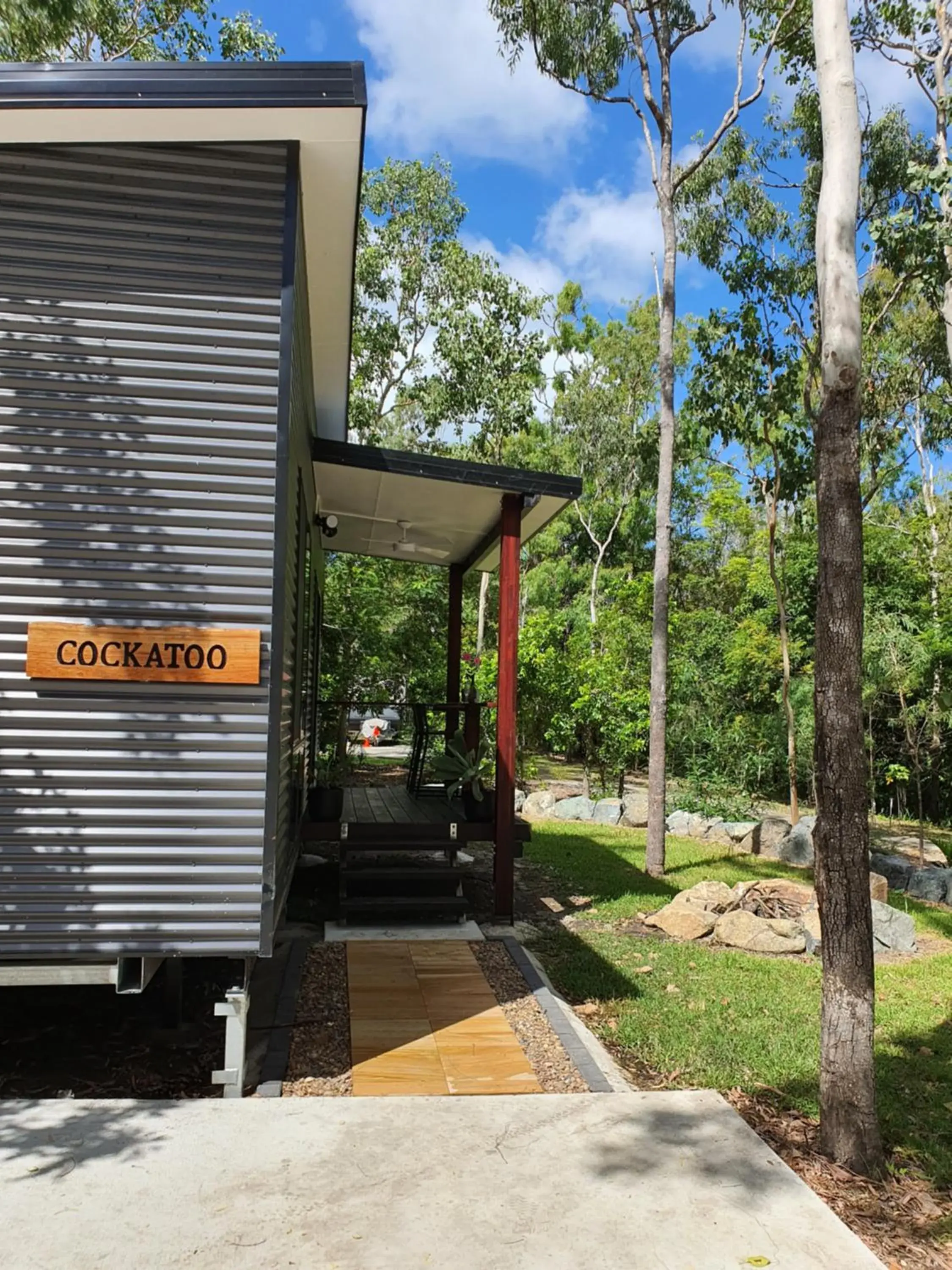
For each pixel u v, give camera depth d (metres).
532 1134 3.21
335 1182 2.84
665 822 9.40
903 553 16.42
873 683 12.63
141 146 3.74
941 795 14.80
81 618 3.64
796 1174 3.04
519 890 8.04
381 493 7.19
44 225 3.69
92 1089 3.82
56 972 3.56
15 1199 2.69
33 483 3.64
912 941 6.99
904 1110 3.97
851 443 3.43
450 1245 2.51
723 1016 4.93
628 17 9.88
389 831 6.48
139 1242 2.48
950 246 8.65
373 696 12.85
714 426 11.09
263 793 3.68
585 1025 4.69
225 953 3.62
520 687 12.14
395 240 22.27
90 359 3.69
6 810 3.56
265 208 3.80
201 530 3.71
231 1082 3.62
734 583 19.84
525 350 22.00
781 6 9.94
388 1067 3.98
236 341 3.76
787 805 15.42
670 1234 2.60
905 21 10.90
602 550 26.72
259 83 3.49
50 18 8.17
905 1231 2.87
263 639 3.73
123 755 3.62
